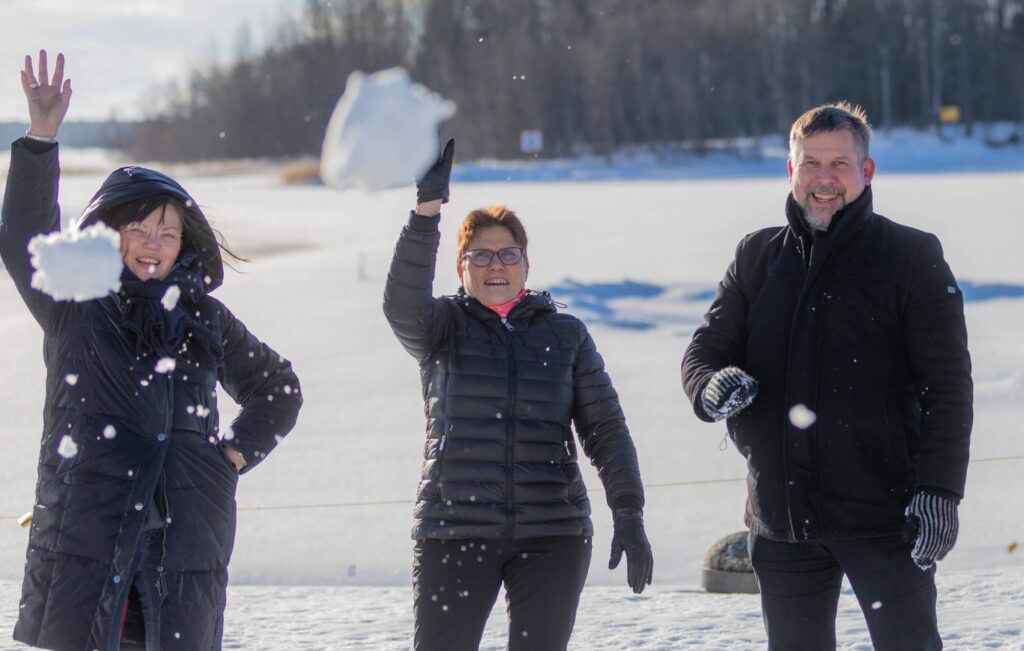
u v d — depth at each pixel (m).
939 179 63.31
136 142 143.38
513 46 105.50
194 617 3.74
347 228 44.00
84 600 3.61
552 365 4.35
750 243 4.44
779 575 4.27
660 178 84.00
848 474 4.12
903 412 4.18
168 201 3.97
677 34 106.38
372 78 2.13
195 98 141.00
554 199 55.47
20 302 25.48
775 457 4.22
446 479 4.25
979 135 103.25
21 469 11.97
